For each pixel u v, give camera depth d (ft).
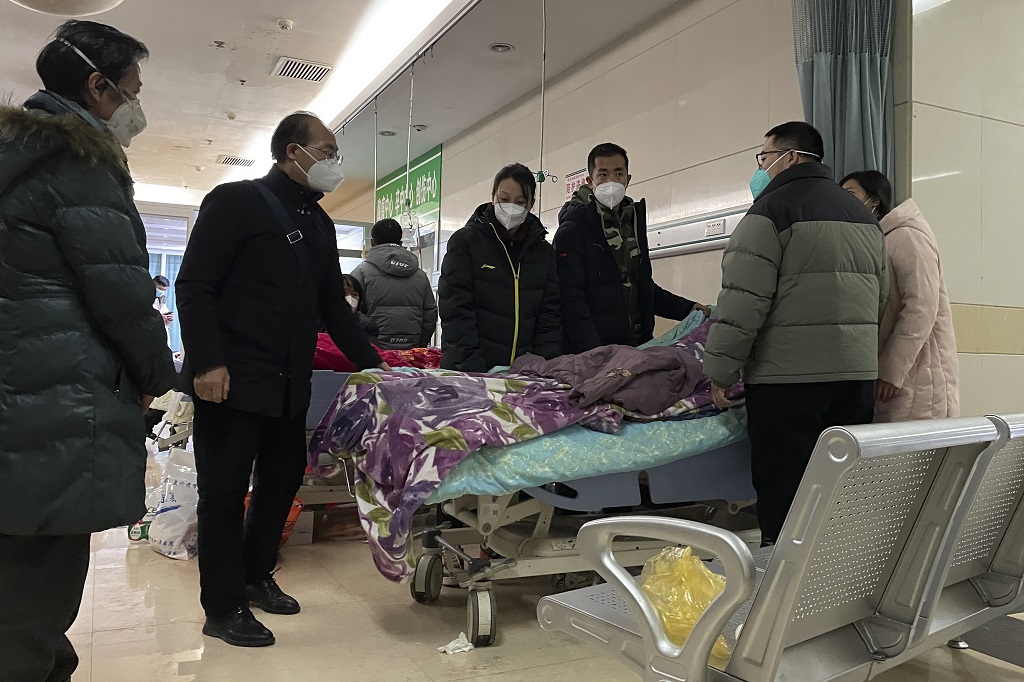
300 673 6.45
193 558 10.29
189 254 7.15
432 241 21.39
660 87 13.79
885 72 9.55
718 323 7.27
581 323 10.12
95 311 4.59
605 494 7.54
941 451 4.16
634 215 10.77
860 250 7.11
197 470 7.34
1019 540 5.26
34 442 4.31
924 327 7.78
